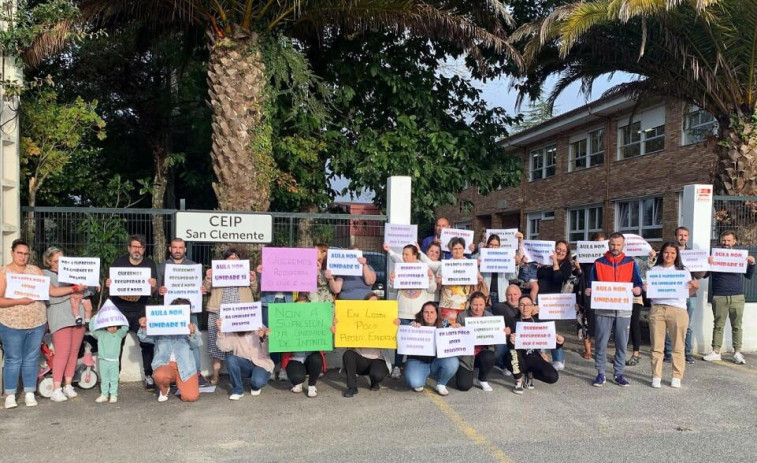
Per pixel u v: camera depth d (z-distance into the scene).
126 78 13.20
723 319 8.86
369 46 11.60
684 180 18.12
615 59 11.72
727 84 10.52
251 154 8.88
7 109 7.30
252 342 6.96
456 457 5.14
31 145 8.29
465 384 7.19
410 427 5.92
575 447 5.38
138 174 14.27
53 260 6.90
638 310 8.58
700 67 10.51
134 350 7.82
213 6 8.69
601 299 7.32
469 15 10.61
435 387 7.46
